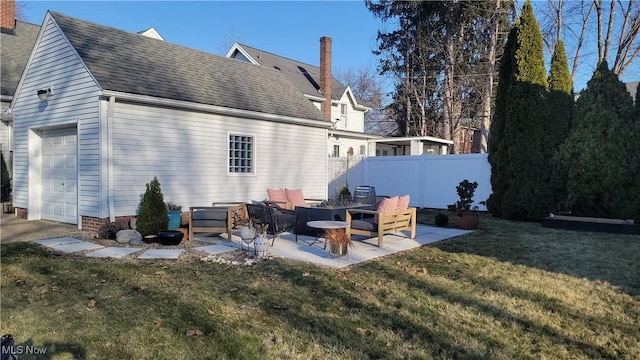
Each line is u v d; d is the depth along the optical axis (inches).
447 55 1001.5
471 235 343.0
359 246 292.8
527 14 430.6
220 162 417.1
